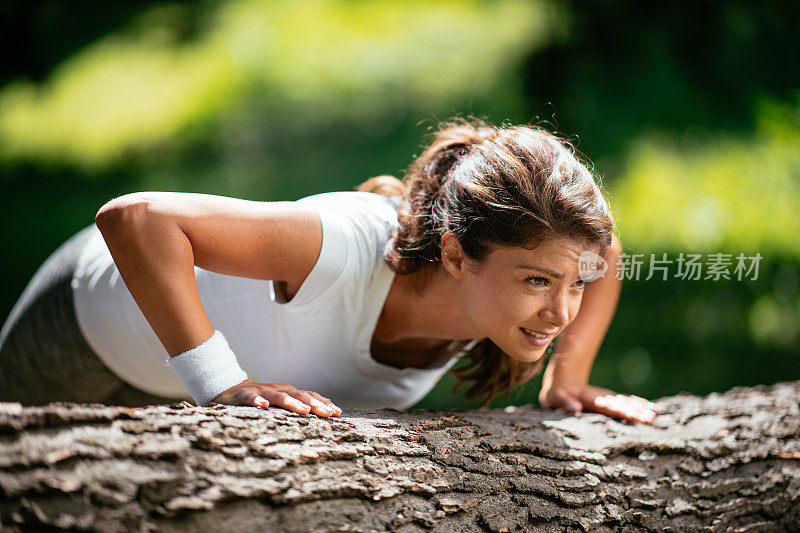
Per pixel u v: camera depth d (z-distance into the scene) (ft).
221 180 45.78
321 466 8.02
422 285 10.51
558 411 11.92
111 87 52.85
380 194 11.93
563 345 12.50
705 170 32.63
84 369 13.46
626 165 33.58
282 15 55.06
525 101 37.50
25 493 6.43
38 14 54.80
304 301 10.33
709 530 10.17
